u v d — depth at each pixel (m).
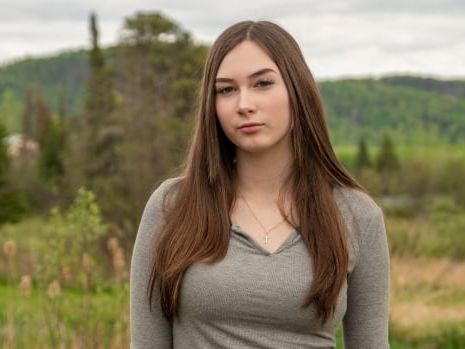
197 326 2.48
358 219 2.57
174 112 30.39
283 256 2.46
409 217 35.81
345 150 89.19
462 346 11.59
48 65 159.62
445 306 14.11
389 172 54.97
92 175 29.91
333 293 2.44
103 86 36.03
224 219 2.50
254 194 2.58
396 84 162.12
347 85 156.25
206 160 2.58
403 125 143.12
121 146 26.95
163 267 2.50
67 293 6.80
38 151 60.06
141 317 2.58
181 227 2.50
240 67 2.49
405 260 18.91
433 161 49.56
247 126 2.48
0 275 12.97
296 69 2.54
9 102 120.81
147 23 34.69
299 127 2.57
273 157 2.57
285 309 2.42
